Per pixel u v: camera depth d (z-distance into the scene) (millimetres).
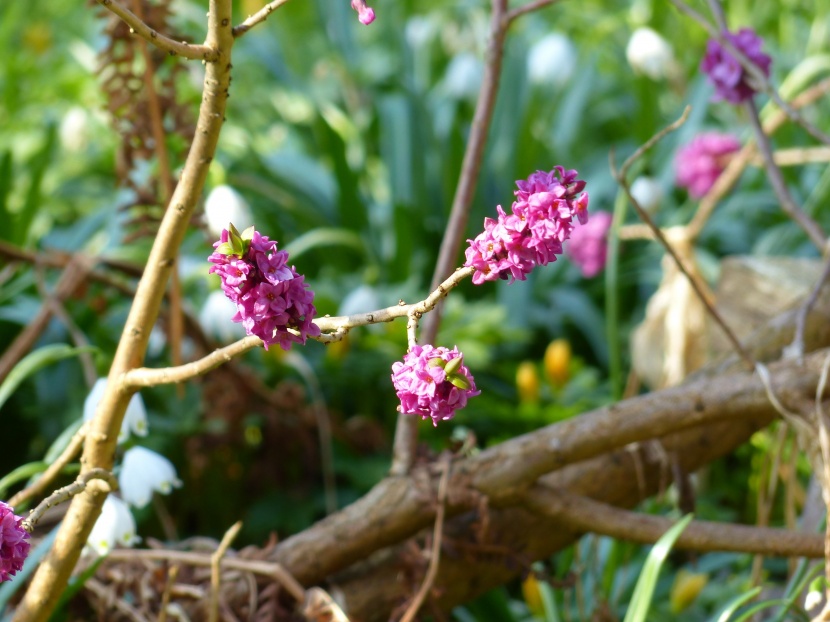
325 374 1921
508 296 2416
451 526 1098
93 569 1019
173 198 879
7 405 1795
